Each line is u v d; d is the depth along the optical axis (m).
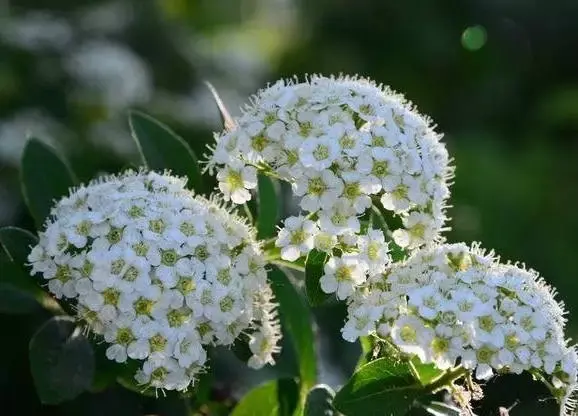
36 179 0.55
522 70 1.74
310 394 0.51
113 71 1.01
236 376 0.64
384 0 1.68
